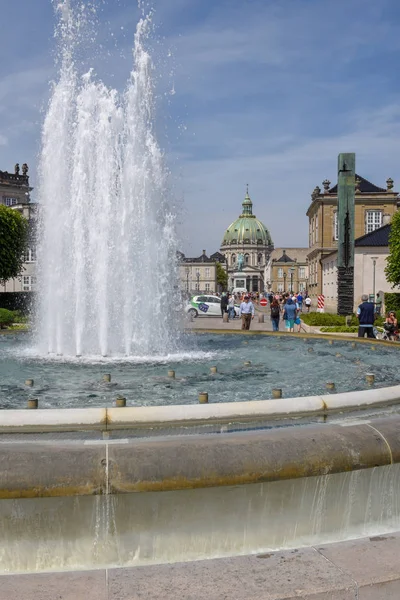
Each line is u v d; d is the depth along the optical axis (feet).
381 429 13.50
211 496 12.37
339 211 104.37
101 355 38.60
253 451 12.31
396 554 12.06
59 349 42.04
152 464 11.84
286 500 12.82
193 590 10.68
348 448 12.83
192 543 12.41
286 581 10.98
